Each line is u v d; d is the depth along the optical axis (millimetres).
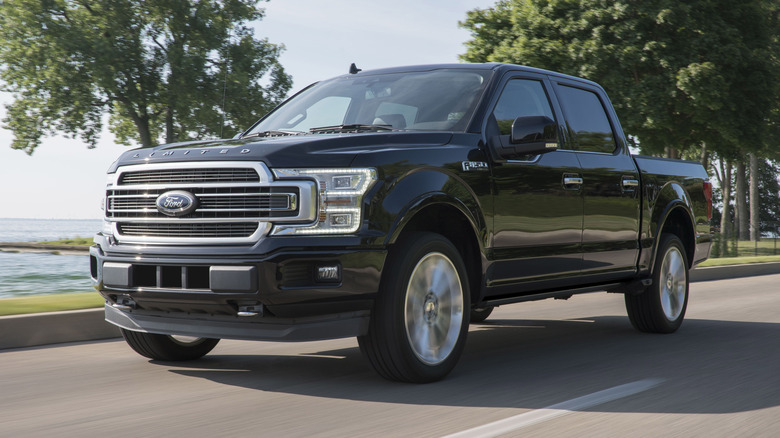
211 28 44656
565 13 25031
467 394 4387
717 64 23297
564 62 24562
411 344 4512
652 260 6867
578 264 5918
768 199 82250
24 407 4105
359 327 4398
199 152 4520
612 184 6270
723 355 5879
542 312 8984
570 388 4582
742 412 3986
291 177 4262
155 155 4688
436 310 4680
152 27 45250
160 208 4496
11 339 6098
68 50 41688
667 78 23234
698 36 23438
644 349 6188
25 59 42531
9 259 42656
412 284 4504
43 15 42406
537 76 5961
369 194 4332
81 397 4340
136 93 43562
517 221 5266
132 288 4590
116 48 42719
